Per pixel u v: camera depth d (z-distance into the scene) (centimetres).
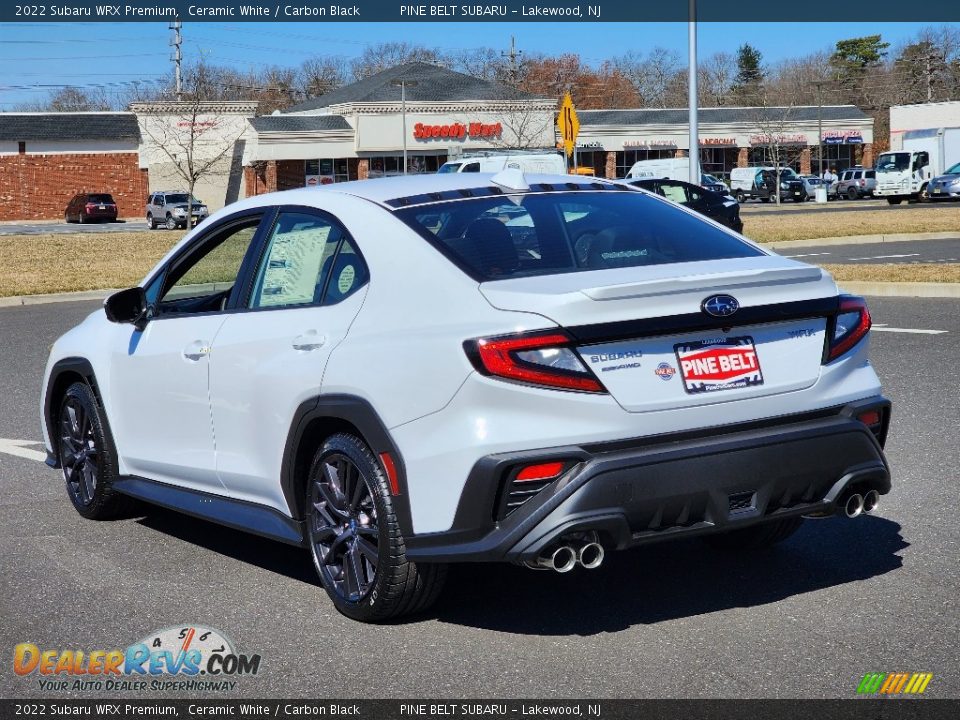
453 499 387
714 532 399
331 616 445
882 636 400
